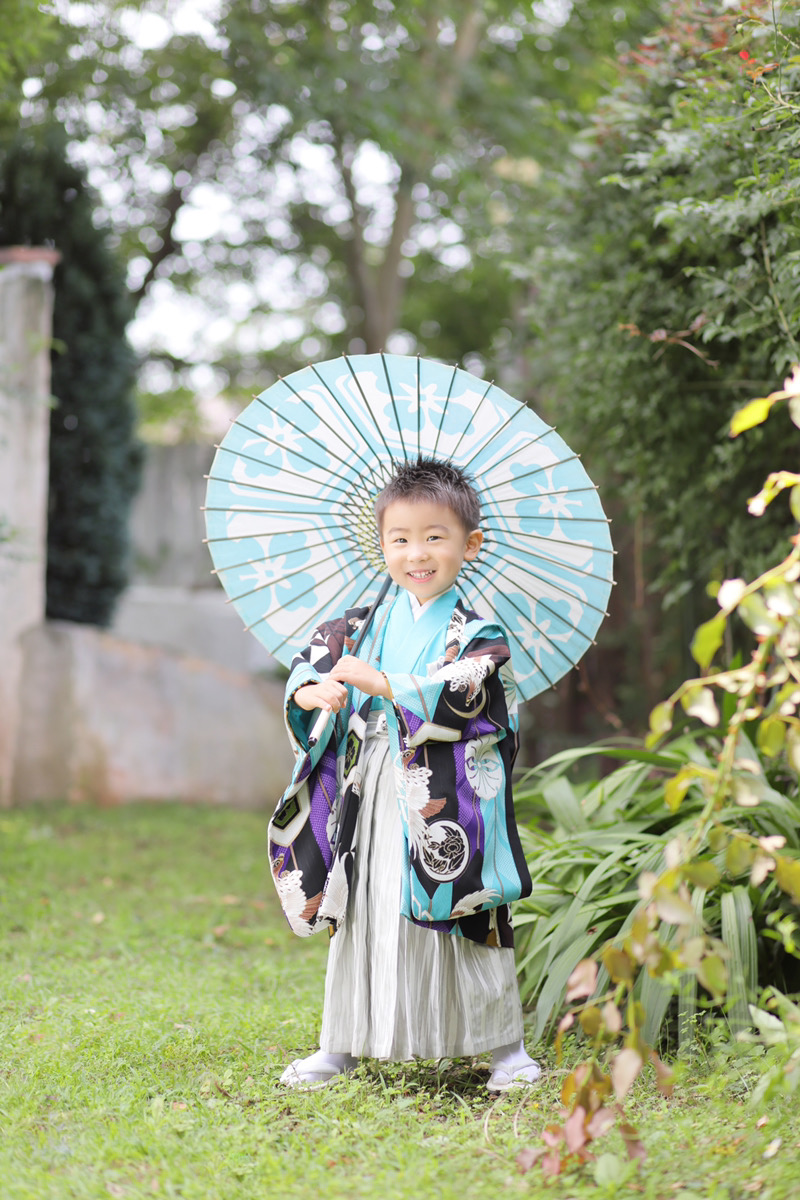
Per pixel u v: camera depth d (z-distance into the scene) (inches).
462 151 392.8
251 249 449.4
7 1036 106.9
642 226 158.4
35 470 274.2
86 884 194.9
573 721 267.3
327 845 97.0
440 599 100.2
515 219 292.4
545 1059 104.3
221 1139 82.7
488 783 95.7
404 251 478.9
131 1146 81.1
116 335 315.0
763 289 135.7
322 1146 82.0
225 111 382.9
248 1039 107.3
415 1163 77.9
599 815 134.0
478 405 102.7
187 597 452.8
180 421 567.2
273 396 105.8
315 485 106.2
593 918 112.0
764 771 125.4
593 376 172.6
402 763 93.0
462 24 381.1
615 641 241.8
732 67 128.6
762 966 113.2
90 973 134.6
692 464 166.4
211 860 222.5
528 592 105.5
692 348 141.2
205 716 304.5
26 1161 79.7
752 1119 84.4
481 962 96.2
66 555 312.2
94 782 284.5
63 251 306.8
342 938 97.8
